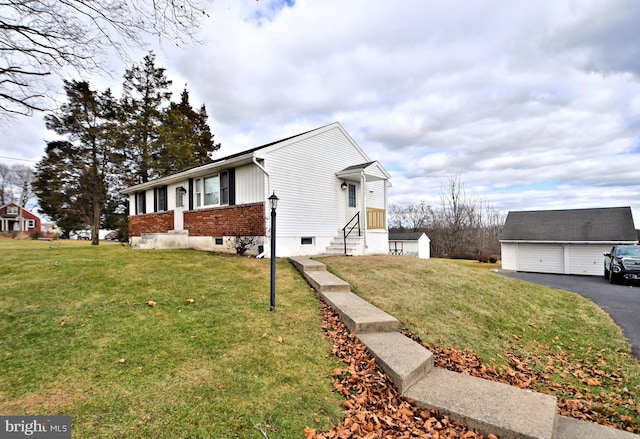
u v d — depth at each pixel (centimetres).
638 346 612
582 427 321
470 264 2869
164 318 455
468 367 443
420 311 611
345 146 1361
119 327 414
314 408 301
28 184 4041
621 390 433
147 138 2520
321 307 574
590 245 2134
